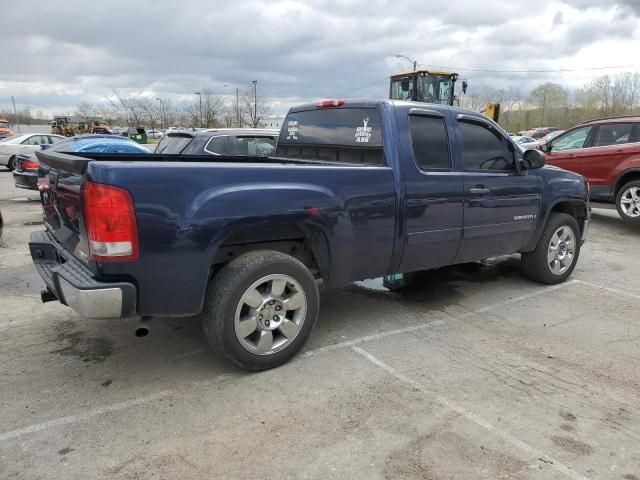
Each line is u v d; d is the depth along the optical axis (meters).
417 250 4.30
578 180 5.79
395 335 4.25
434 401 3.21
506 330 4.41
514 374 3.60
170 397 3.23
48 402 3.15
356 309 4.87
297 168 3.52
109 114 57.78
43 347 3.94
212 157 4.87
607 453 2.72
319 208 3.58
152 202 2.94
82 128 46.41
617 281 5.96
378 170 3.94
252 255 3.41
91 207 2.85
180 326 4.36
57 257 3.80
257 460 2.63
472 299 5.22
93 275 3.00
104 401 3.17
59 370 3.57
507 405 3.18
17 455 2.64
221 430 2.88
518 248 5.29
